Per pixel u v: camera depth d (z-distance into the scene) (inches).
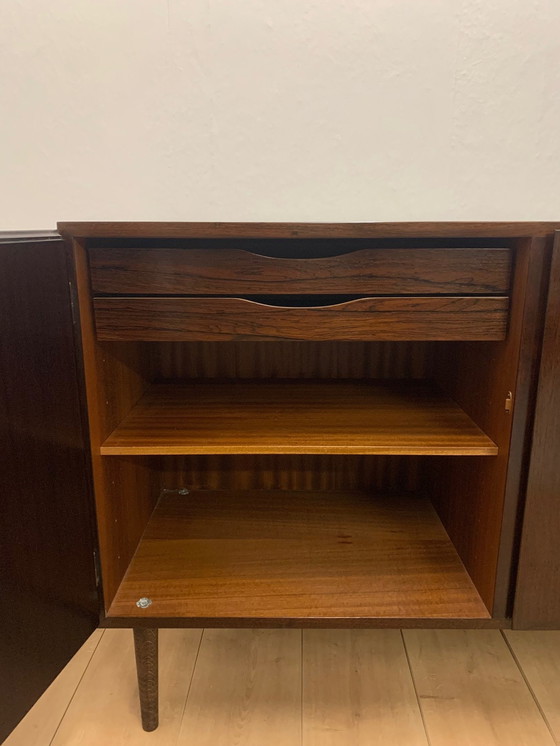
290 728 28.7
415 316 25.5
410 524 36.9
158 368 40.2
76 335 24.2
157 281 25.0
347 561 32.5
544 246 23.1
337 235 23.3
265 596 29.0
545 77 34.8
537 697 31.0
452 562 32.5
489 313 25.4
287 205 37.2
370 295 25.4
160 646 35.1
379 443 27.8
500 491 26.3
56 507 23.4
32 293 21.1
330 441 28.1
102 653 34.5
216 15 33.8
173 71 34.7
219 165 36.4
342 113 35.5
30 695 21.8
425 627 27.5
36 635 22.2
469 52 34.4
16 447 20.5
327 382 39.6
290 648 35.0
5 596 20.2
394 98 35.3
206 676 32.5
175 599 28.6
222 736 28.3
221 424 30.6
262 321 25.4
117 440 27.9
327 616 27.3
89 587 26.4
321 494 41.3
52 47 34.1
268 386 38.5
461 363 33.6
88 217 37.2
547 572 26.4
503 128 35.8
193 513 38.2
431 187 36.9
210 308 25.3
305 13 33.8
